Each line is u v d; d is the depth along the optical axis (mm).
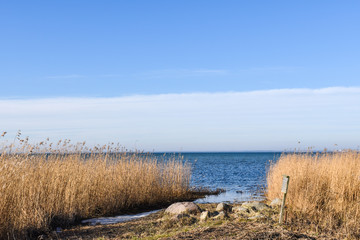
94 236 9414
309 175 12344
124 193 14211
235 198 17234
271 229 7562
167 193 16859
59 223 10828
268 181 16391
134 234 9219
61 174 12070
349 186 11164
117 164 15195
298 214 9883
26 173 10453
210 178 28828
